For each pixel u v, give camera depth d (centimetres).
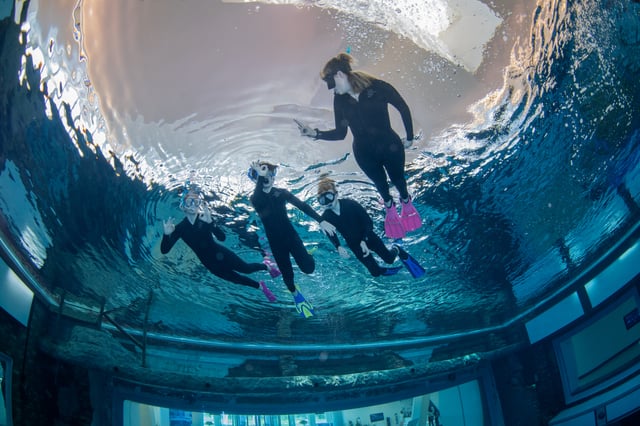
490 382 1617
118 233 972
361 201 1000
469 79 783
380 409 2033
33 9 587
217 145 830
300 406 1377
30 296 972
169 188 891
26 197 830
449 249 1209
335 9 696
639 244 1234
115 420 1148
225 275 836
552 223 1180
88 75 681
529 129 898
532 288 1460
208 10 676
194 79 733
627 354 1364
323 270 1216
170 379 1210
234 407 1300
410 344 1631
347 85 634
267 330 1431
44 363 1002
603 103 878
